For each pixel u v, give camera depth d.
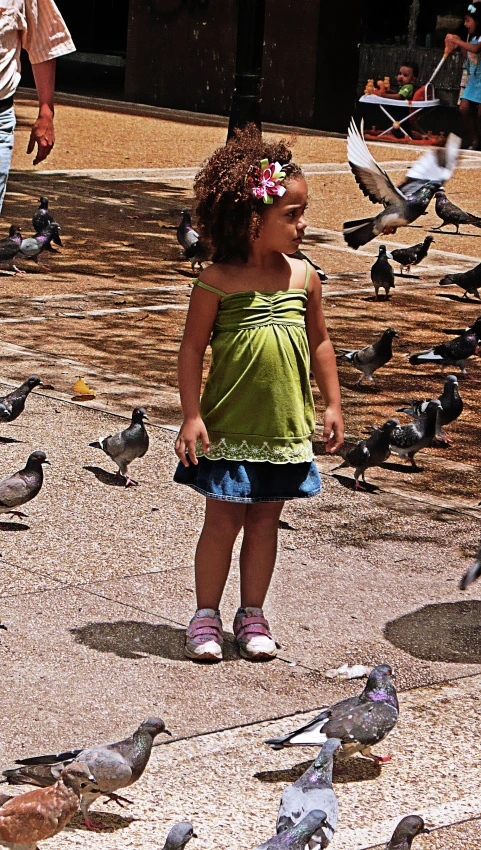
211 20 29.48
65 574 6.41
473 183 22.53
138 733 4.46
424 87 28.17
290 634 5.92
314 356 5.84
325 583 6.50
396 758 4.95
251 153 5.49
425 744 5.06
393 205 10.12
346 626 6.04
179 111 30.20
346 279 14.45
